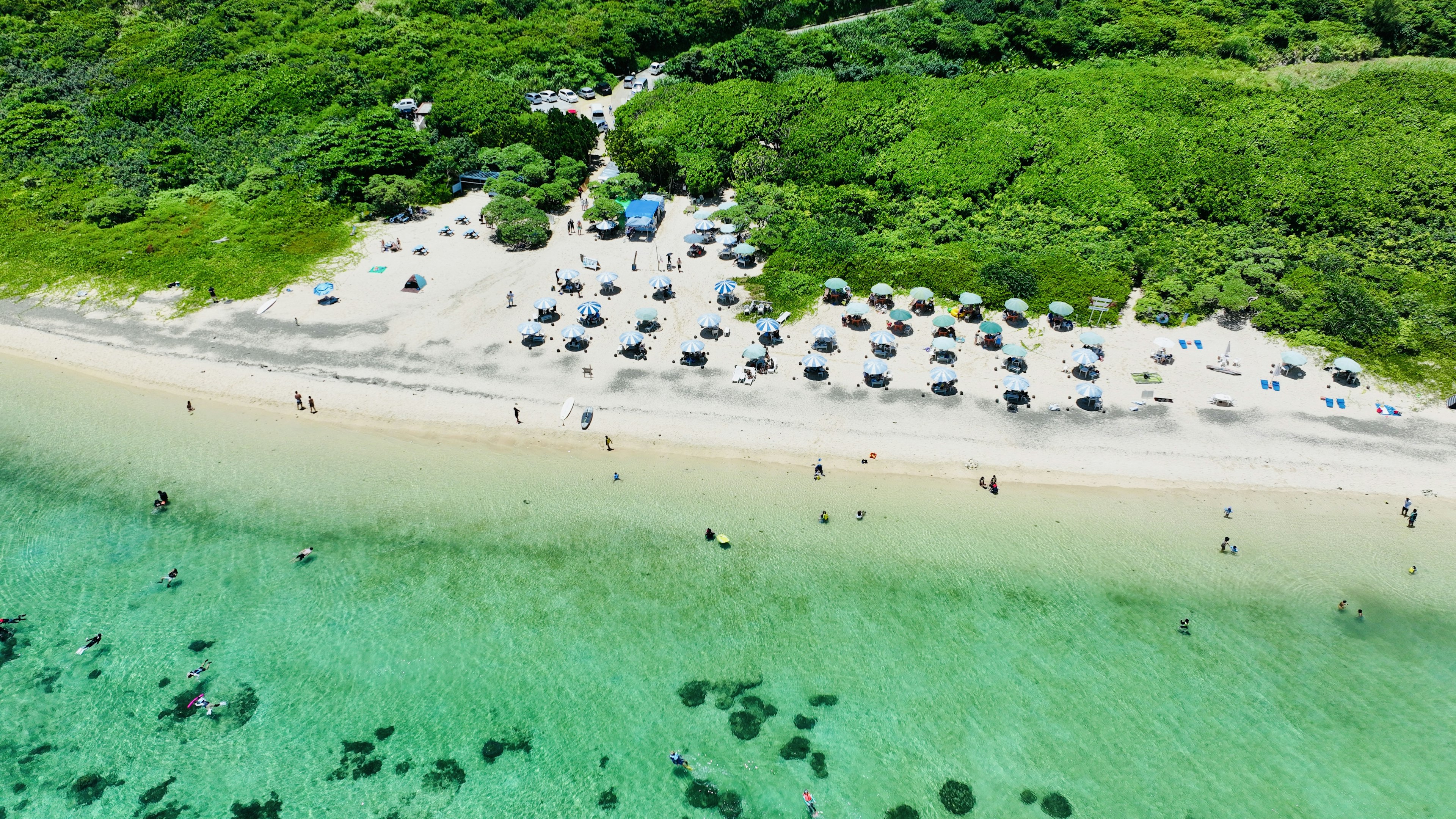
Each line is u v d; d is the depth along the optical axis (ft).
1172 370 185.57
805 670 126.11
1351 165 245.45
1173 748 116.06
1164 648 129.39
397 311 208.13
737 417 174.09
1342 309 194.80
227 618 133.49
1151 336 196.54
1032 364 188.03
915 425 171.94
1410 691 123.54
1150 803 109.81
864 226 240.12
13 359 194.39
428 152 271.08
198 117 294.46
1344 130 262.88
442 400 179.32
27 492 156.35
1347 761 114.52
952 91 292.40
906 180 252.83
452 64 331.77
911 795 110.83
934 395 179.22
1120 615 134.51
